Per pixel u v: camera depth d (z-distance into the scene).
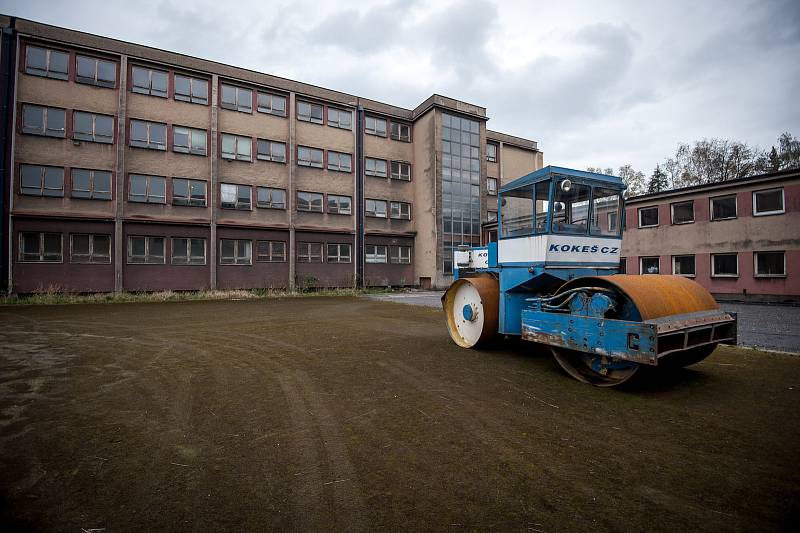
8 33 20.61
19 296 20.33
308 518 2.51
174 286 24.02
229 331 10.38
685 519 2.46
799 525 2.39
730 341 5.39
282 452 3.46
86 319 12.91
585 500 2.69
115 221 22.38
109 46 22.73
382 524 2.44
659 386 5.29
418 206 34.16
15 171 20.55
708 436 3.70
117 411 4.49
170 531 2.39
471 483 2.92
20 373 6.14
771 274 18.17
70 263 21.45
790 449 3.41
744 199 19.09
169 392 5.18
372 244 32.06
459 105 33.75
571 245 6.77
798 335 9.05
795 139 41.78
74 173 21.72
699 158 42.69
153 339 9.16
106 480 3.00
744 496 2.71
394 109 33.66
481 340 7.58
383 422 4.12
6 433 3.88
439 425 4.02
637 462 3.21
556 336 5.65
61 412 4.46
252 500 2.72
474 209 34.31
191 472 3.12
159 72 24.22
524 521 2.46
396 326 11.37
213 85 25.58
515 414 4.31
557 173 6.56
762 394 4.92
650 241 22.64
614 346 4.91
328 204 29.91
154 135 23.89
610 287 5.27
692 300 5.21
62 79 21.73
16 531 2.39
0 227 20.08
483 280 7.83
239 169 26.52
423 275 33.28
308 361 6.89
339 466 3.20
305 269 28.64
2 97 20.45
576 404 4.60
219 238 25.55
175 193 24.28
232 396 5.00
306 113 29.44
